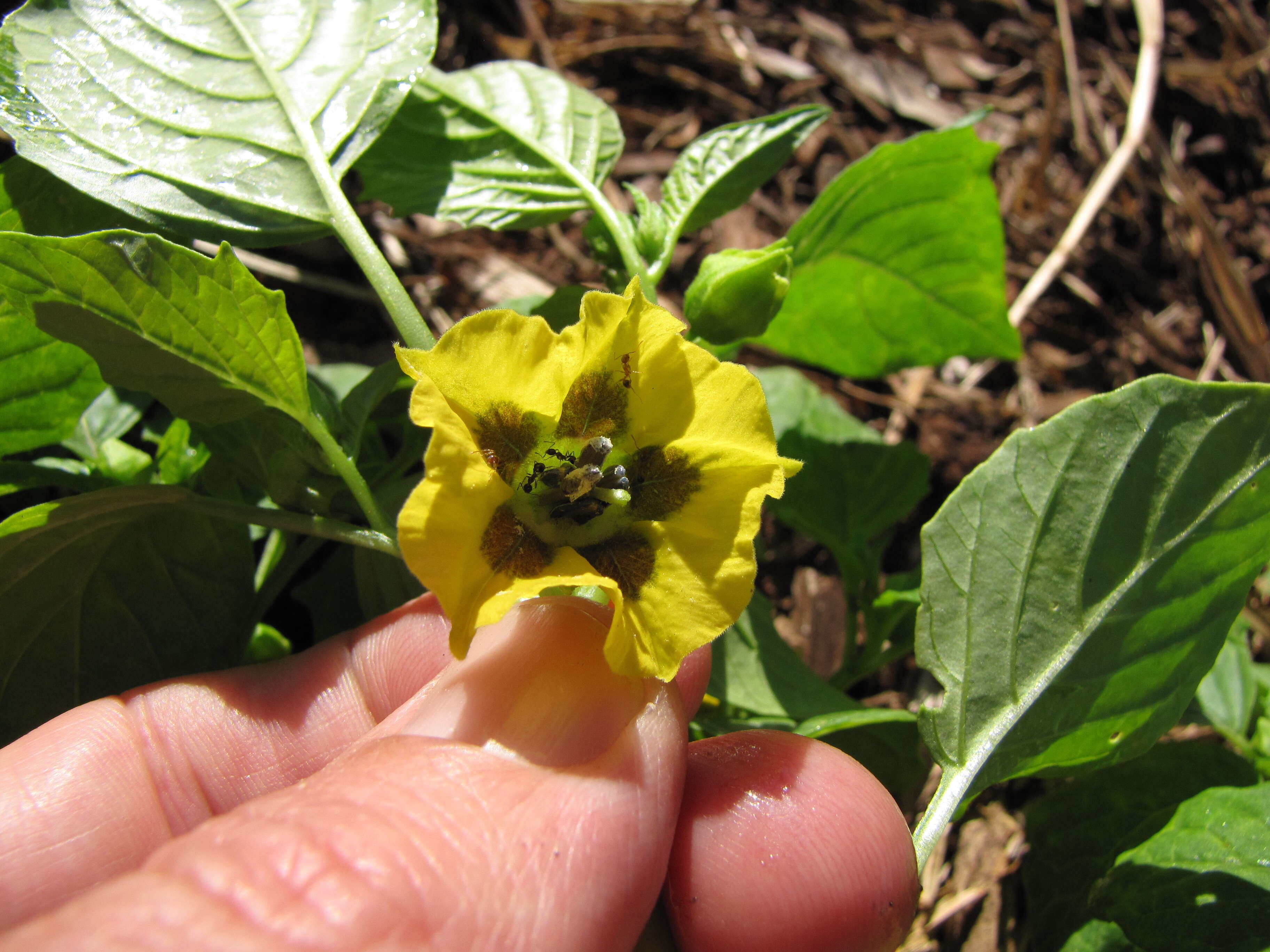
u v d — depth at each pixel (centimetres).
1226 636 9
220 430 9
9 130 8
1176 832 9
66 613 9
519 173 11
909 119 17
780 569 14
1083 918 10
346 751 8
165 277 7
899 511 12
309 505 9
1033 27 18
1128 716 9
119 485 9
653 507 7
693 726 10
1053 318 16
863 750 11
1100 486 9
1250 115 18
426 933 6
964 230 11
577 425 7
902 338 13
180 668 10
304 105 9
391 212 12
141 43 9
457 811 7
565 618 8
